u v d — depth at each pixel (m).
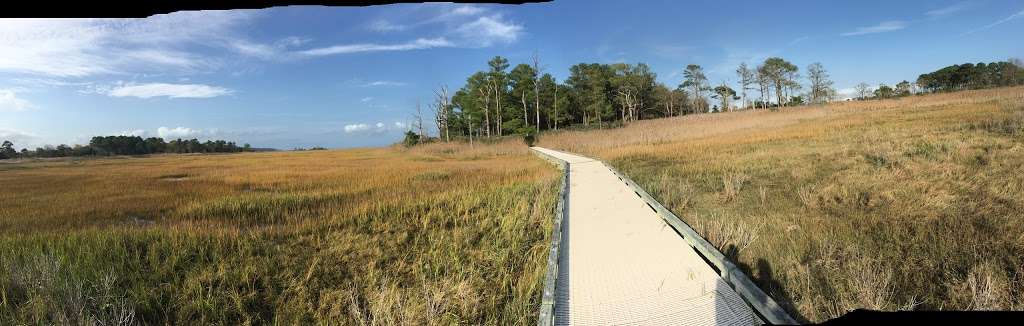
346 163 31.47
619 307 4.47
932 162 9.39
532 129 48.47
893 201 7.14
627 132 38.78
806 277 4.89
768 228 6.65
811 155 12.82
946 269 4.70
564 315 4.39
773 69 66.88
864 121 23.06
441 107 52.53
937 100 36.75
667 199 9.17
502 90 56.25
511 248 6.98
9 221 10.38
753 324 3.99
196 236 8.03
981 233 5.39
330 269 6.59
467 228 8.39
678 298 4.55
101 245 7.39
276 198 12.86
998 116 16.12
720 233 6.43
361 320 4.73
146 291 5.70
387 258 6.99
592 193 10.92
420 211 10.20
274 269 6.55
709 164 13.59
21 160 63.31
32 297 5.45
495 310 5.07
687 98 75.69
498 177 16.34
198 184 18.31
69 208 12.28
